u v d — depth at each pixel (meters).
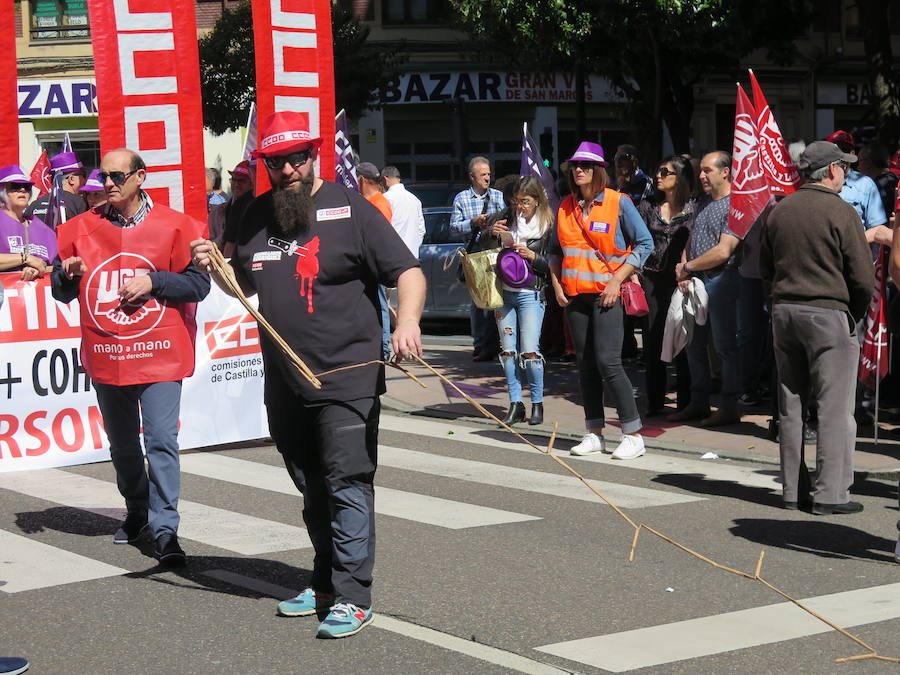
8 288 8.77
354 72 27.75
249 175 9.14
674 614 5.20
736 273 9.71
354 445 4.91
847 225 6.78
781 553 6.22
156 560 6.22
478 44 22.19
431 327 18.64
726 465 8.57
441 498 7.59
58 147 31.16
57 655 4.78
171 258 6.23
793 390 7.15
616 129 32.19
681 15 16.55
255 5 9.20
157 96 8.03
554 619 5.14
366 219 4.95
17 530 6.91
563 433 9.78
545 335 14.44
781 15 18.25
